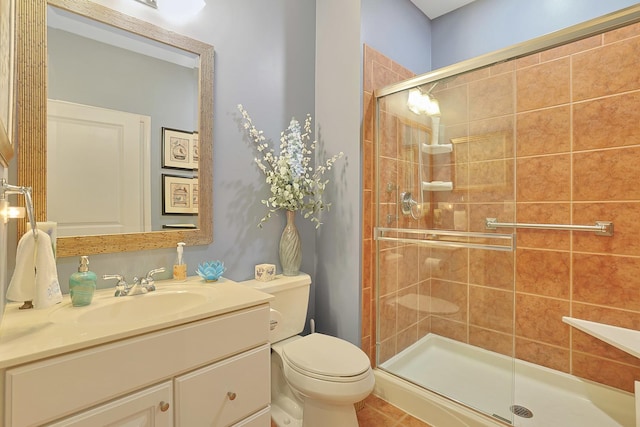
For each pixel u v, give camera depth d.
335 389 1.22
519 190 2.00
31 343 0.71
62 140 1.13
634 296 1.60
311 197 2.04
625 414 1.57
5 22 0.74
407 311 1.93
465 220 1.78
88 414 0.73
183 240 1.44
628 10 1.20
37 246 0.94
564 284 1.83
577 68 1.78
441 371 1.80
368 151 1.90
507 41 2.17
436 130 1.83
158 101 1.37
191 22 1.47
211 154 1.53
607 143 1.68
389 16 2.09
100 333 0.77
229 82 1.61
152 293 1.18
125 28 1.27
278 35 1.85
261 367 1.10
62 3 1.12
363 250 1.88
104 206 1.23
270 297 1.13
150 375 0.83
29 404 0.66
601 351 1.71
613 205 1.67
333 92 1.97
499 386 1.61
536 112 1.93
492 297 1.70
